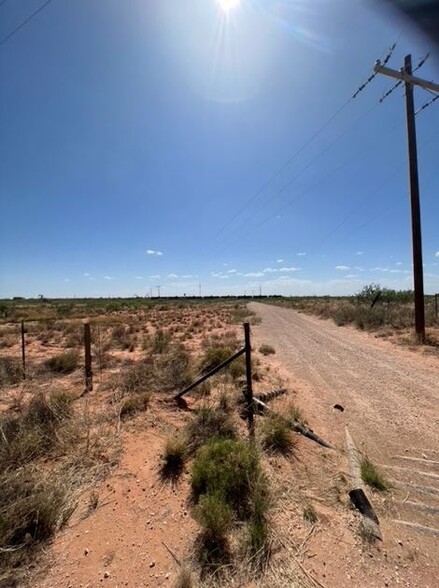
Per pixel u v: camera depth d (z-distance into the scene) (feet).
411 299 97.25
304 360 37.63
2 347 47.09
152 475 13.82
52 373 30.58
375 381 28.58
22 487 11.77
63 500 11.69
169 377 26.43
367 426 19.24
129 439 16.89
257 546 9.78
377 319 66.39
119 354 40.78
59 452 15.47
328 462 15.10
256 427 17.88
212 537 10.12
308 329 69.10
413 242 47.01
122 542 10.22
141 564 9.39
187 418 19.56
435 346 42.39
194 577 8.90
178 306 202.80
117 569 9.24
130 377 26.20
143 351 43.37
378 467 14.74
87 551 9.87
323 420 20.16
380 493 12.75
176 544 10.11
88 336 26.45
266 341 52.24
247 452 13.30
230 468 12.24
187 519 11.19
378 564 9.40
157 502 12.12
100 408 20.98
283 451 15.87
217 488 11.78
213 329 70.79
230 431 17.21
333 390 26.20
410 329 56.18
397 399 23.80
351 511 11.67
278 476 13.67
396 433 18.28
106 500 12.26
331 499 12.36
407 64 47.03
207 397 22.94
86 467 14.35
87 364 26.35
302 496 12.48
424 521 11.26
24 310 130.62
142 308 172.14
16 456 14.38
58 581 8.83
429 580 8.91
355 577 8.95
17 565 9.29
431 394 24.79
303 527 10.77
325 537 10.36
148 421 19.06
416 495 12.70
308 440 17.25
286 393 25.04
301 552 9.73
